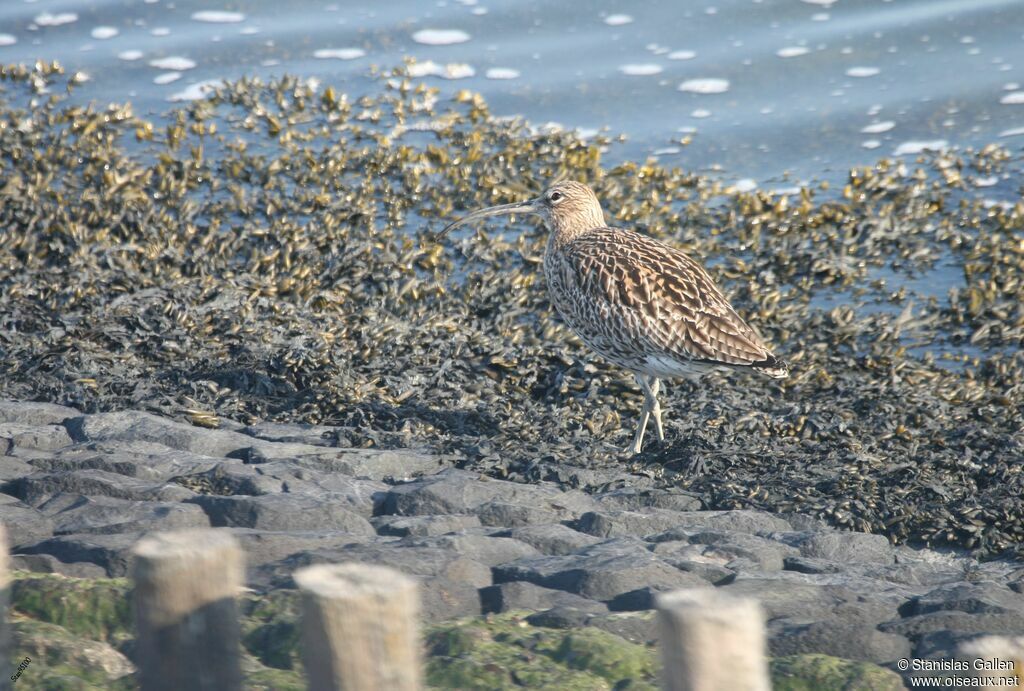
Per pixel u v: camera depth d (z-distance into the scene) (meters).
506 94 22.12
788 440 11.71
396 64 23.20
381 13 25.25
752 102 21.67
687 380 13.20
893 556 8.77
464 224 18.03
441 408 12.22
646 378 12.05
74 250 16.23
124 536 7.48
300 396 12.27
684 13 24.58
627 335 11.81
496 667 6.05
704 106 21.59
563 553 8.13
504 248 17.02
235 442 10.23
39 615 6.41
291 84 22.44
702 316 11.57
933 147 20.09
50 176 18.80
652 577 7.37
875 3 24.61
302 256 16.27
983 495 10.33
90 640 6.15
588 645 6.27
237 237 16.91
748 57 22.98
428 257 16.59
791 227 17.73
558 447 11.34
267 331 13.67
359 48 23.88
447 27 24.56
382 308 15.03
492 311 15.20
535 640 6.36
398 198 18.66
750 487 10.50
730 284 16.22
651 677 6.13
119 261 15.44
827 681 6.10
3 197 17.58
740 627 3.84
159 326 13.42
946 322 15.20
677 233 17.52
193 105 21.69
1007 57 22.42
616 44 23.62
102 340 13.13
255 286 15.03
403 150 19.78
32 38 24.39
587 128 21.00
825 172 19.58
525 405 12.51
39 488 8.42
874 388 12.95
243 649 6.21
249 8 25.66
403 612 4.02
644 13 24.70
